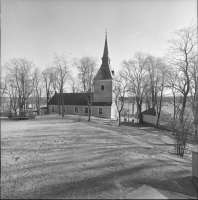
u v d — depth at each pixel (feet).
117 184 15.87
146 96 128.26
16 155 24.77
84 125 69.00
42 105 236.43
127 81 108.47
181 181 16.74
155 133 69.46
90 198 13.41
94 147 30.96
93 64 97.76
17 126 56.70
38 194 14.10
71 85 139.44
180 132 35.96
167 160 23.95
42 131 47.85
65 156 24.84
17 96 145.28
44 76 154.20
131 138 48.93
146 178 17.29
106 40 139.13
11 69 121.29
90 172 18.78
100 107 131.64
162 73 94.12
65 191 14.58
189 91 81.61
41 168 19.90
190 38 72.95
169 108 136.77
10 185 15.65
